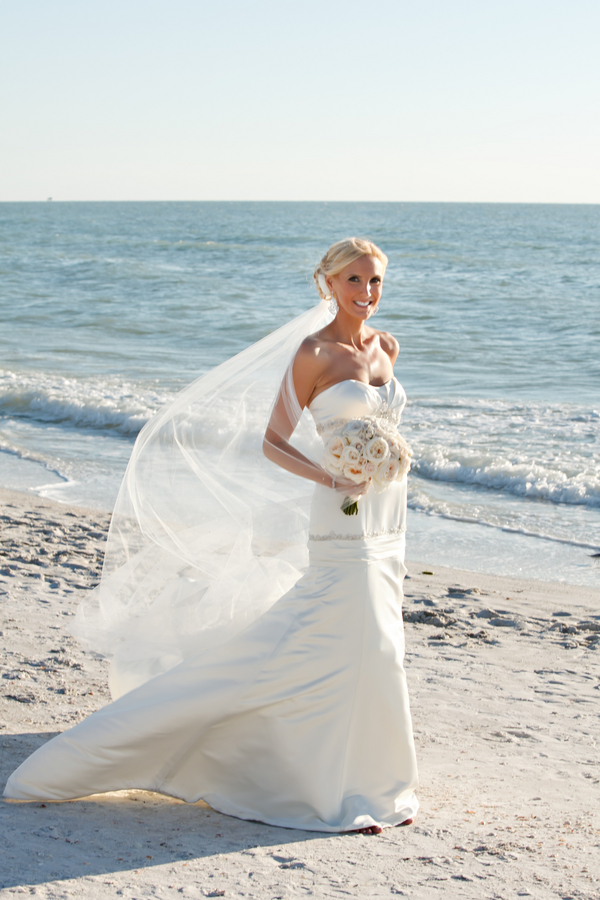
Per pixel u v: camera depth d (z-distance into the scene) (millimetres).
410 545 8430
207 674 3074
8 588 6270
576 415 13273
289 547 3520
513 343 20703
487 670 5242
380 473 3021
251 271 39125
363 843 2836
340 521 3102
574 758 3902
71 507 9141
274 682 3059
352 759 3096
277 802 3062
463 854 2746
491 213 186125
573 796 3416
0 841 2646
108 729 3033
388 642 3143
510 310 26156
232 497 3547
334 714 3068
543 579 7383
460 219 137625
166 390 15062
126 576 3584
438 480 10773
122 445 12266
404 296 29609
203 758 3150
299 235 75875
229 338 21828
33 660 4754
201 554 3539
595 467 10523
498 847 2812
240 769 3111
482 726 4328
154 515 3568
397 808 3086
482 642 5809
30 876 2391
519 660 5449
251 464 3562
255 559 3492
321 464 3174
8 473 10734
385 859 2684
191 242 63469
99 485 10156
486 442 11773
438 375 17000
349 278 3230
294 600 3164
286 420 3246
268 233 82750
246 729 3092
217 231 89312
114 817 2965
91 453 11797
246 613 3324
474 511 9500
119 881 2398
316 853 2725
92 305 27938
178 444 3605
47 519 8578
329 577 3111
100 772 3062
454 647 5699
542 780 3611
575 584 7234
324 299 3373
